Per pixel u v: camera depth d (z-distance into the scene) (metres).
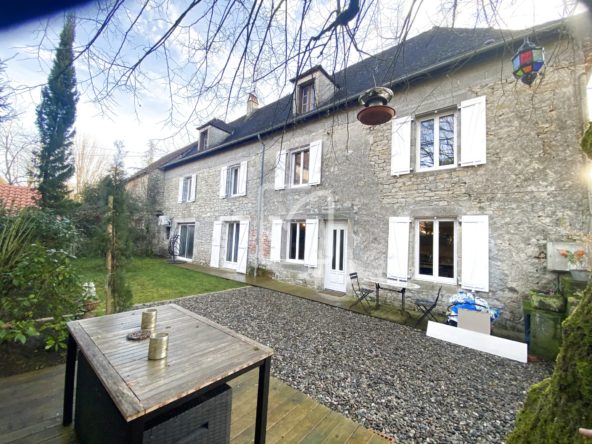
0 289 2.52
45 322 3.04
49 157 10.09
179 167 12.81
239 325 4.28
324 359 3.19
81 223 8.99
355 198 6.41
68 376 1.81
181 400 1.11
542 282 4.16
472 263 4.73
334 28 2.01
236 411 2.08
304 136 7.59
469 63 4.97
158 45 1.86
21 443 1.62
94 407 1.37
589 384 0.98
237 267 9.32
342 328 4.30
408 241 5.50
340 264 6.75
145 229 12.90
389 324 4.56
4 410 1.91
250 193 9.19
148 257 12.56
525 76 2.86
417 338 3.97
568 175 4.09
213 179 10.85
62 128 10.01
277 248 7.93
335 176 6.82
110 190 3.71
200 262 11.04
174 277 8.12
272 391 2.41
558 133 4.18
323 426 1.98
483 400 2.48
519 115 4.50
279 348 3.46
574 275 3.58
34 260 2.63
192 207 11.77
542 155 4.28
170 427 1.18
